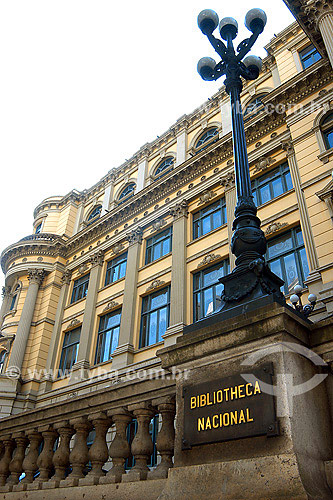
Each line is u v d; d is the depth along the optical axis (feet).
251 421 11.78
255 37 24.99
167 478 13.10
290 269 54.03
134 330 70.95
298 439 10.93
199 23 26.94
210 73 27.32
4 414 76.13
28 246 97.91
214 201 71.82
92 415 17.88
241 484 10.91
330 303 43.75
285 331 12.25
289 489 9.98
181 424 13.61
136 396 16.70
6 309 96.78
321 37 57.72
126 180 98.32
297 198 55.67
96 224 91.91
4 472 21.12
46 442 19.65
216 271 64.28
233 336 13.32
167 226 77.46
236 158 19.52
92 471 16.74
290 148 60.95
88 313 82.17
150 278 73.51
